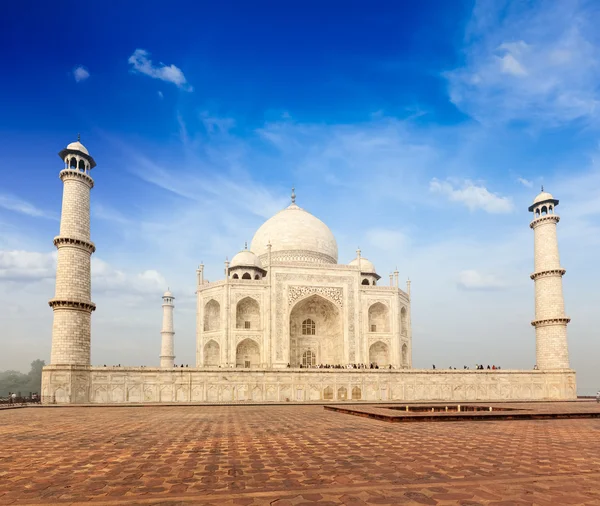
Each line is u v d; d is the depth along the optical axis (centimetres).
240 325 8369
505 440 2095
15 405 5078
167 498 1139
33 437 2266
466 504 1077
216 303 8400
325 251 9825
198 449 1853
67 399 5697
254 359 8294
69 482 1303
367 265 9812
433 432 2403
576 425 2798
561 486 1241
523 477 1344
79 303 6034
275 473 1403
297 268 8531
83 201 6372
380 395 6881
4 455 1738
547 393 7444
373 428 2598
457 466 1501
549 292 7700
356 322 8625
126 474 1398
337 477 1348
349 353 8494
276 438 2175
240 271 8788
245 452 1777
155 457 1675
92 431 2531
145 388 6106
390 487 1230
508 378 7350
